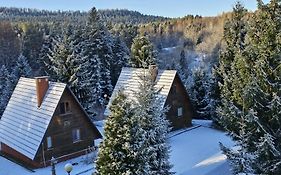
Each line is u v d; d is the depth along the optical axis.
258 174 18.38
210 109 39.53
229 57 33.34
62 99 28.33
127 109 15.48
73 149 29.55
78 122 29.70
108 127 15.56
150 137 18.25
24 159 28.72
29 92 31.14
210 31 135.88
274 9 17.72
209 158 28.33
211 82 37.41
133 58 49.22
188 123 38.44
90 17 53.19
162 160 19.16
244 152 18.75
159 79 36.25
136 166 15.45
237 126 20.08
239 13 32.34
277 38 17.30
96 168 16.06
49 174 26.33
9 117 31.56
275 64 17.67
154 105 19.16
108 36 53.72
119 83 38.41
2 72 52.22
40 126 27.81
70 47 39.75
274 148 16.80
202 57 99.81
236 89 20.28
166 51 120.94
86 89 40.50
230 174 24.48
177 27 158.50
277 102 17.05
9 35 86.12
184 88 36.91
